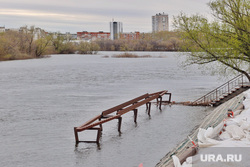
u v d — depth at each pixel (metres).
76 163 13.81
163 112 25.39
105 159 14.24
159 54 174.50
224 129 10.91
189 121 21.77
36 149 15.74
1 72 66.88
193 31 29.45
